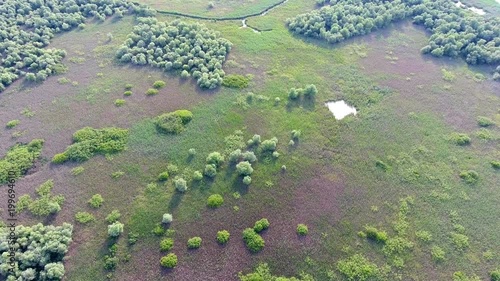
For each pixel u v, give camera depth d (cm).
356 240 6006
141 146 7300
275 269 5644
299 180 6831
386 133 7719
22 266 5312
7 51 8831
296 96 8338
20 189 6550
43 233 5775
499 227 6225
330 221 6234
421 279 5597
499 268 5725
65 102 8194
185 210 6338
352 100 8412
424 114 8119
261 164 7044
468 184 6825
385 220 6275
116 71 8969
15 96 8275
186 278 5528
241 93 8456
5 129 7581
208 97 8338
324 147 7412
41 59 8869
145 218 6203
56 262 5525
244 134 7575
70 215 6216
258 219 6234
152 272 5588
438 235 6100
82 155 7056
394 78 8981
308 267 5684
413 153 7331
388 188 6744
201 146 7331
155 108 8056
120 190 6594
